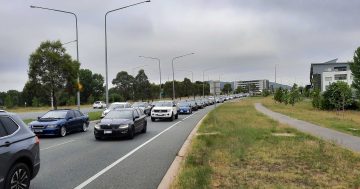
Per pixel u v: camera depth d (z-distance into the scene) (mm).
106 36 36344
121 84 104625
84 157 12547
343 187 7859
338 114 39438
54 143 16766
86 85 118875
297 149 13078
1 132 6859
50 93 30016
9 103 85375
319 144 13953
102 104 73938
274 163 10641
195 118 36031
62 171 10102
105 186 8391
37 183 8695
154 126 26422
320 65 122375
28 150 7383
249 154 12133
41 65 29078
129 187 8297
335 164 10422
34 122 19609
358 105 48281
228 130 19875
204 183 7953
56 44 29516
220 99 99500
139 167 10680
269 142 15094
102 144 16281
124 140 17750
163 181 8742
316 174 9156
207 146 13953
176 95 127688
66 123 20297
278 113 38156
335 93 40906
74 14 33625
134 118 19172
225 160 11039
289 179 8578
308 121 26906
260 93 191000
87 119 23484
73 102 92500
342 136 17391
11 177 6852
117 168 10531
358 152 12438
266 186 7820
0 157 6496
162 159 12109
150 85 102438
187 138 18250
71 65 29656
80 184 8594
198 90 148500
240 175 8984
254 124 24078
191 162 10609
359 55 49094
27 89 29562
